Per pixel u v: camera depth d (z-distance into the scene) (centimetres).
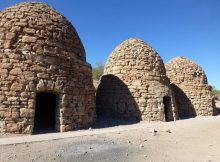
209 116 2030
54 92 1045
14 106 916
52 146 711
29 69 977
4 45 994
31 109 945
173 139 901
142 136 930
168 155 658
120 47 1745
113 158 609
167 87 1667
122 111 1541
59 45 1109
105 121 1386
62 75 1062
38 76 988
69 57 1120
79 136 878
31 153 626
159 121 1507
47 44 1062
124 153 661
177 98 2073
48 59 1034
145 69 1627
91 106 1227
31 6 1140
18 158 579
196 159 624
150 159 610
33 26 1067
